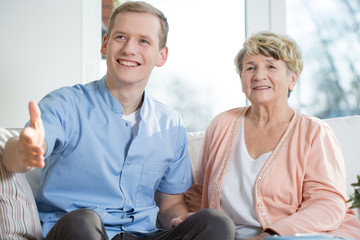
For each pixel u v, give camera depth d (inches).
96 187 58.1
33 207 51.9
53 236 44.8
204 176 67.5
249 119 67.9
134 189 60.6
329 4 106.1
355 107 106.3
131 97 61.1
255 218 59.8
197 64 103.8
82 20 100.3
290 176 59.7
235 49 103.8
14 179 49.9
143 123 61.6
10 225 47.4
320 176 58.2
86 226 43.5
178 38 103.6
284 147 62.1
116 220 57.1
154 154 62.1
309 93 106.1
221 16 103.8
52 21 99.5
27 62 98.8
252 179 61.1
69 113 57.4
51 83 99.3
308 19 105.8
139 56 59.6
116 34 59.8
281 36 65.6
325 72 106.2
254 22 101.8
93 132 58.6
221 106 104.1
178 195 67.8
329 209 54.6
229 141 66.5
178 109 104.0
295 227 51.7
